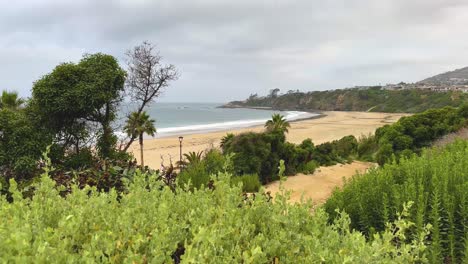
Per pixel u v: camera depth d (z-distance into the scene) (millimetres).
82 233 2049
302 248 2074
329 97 197875
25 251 1495
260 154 13586
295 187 12422
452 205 3500
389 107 157125
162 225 1971
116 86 18406
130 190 2828
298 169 15977
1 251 1488
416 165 5184
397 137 17859
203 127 80625
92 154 17547
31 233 1772
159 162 33688
